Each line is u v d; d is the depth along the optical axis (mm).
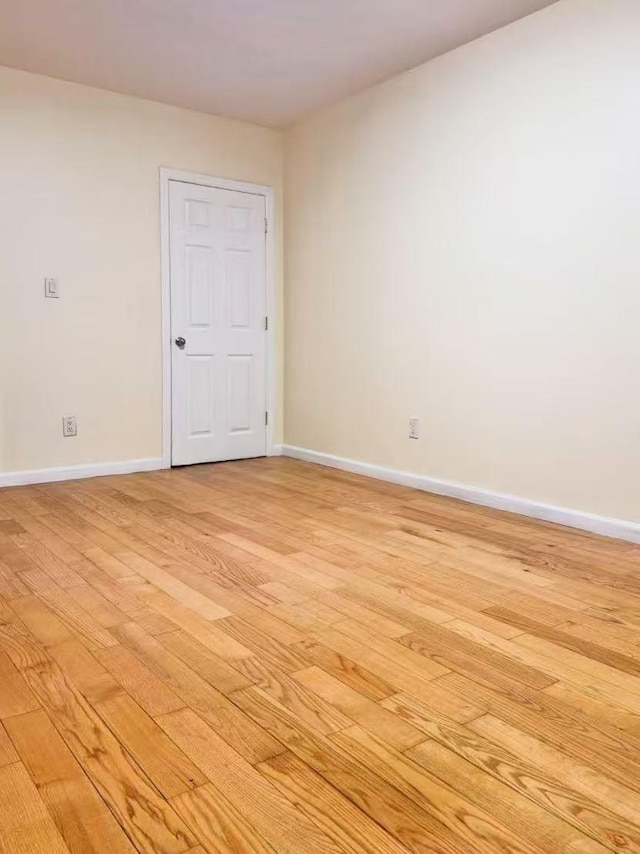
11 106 3926
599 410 3104
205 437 4828
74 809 1266
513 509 3492
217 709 1612
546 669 1819
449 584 2451
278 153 4984
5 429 4039
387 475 4262
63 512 3449
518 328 3434
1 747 1456
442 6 3176
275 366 5133
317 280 4758
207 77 4023
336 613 2184
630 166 2918
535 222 3316
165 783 1340
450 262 3770
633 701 1661
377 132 4176
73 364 4242
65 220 4141
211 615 2164
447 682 1746
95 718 1571
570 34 3105
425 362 3971
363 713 1600
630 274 2949
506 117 3414
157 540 2973
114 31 3432
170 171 4500
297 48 3633
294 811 1263
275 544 2922
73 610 2201
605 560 2736
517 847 1174
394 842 1186
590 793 1318
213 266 4750
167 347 4590
